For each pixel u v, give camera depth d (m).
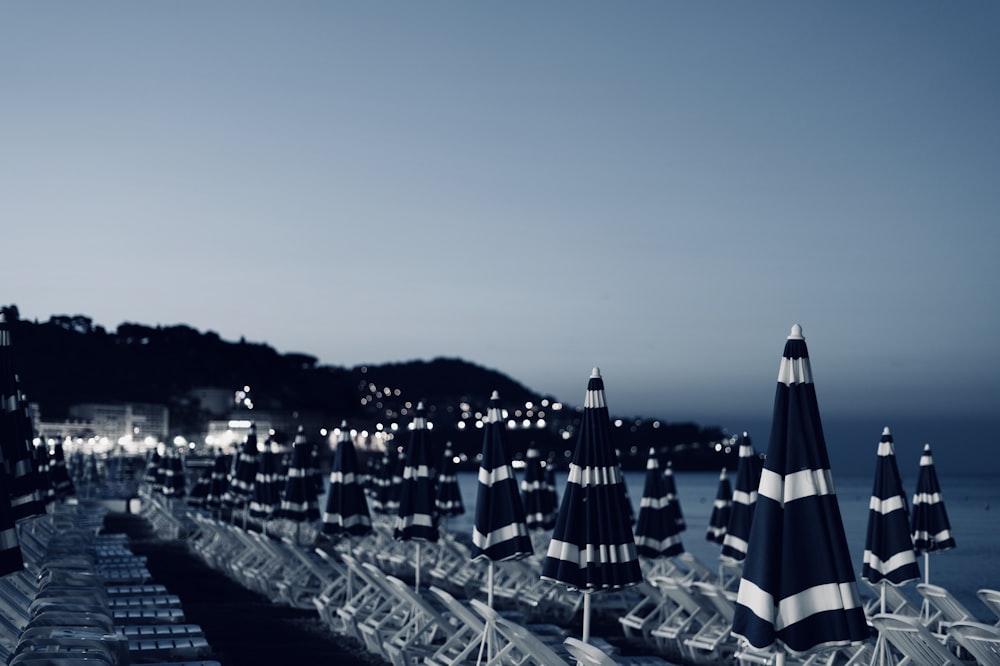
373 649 11.98
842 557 4.89
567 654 10.84
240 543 21.45
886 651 9.68
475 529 9.73
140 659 9.77
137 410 185.75
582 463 7.73
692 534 54.19
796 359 5.06
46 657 7.48
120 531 34.50
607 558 7.57
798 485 4.95
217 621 14.47
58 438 23.03
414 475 13.41
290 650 12.14
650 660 11.04
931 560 40.22
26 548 14.23
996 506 99.19
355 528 15.39
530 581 18.41
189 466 105.12
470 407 183.00
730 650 12.48
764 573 4.89
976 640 8.36
